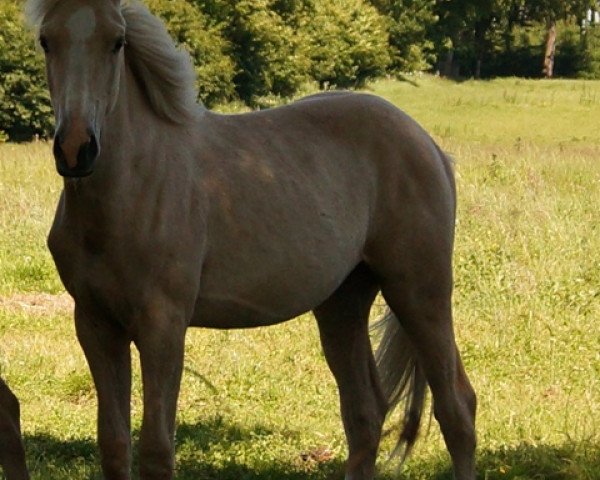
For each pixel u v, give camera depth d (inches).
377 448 366.0
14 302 655.1
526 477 378.6
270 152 325.1
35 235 802.2
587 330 574.6
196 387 490.0
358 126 347.9
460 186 961.5
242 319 319.3
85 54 264.4
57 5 269.9
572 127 2591.0
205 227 302.0
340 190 336.5
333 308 363.6
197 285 299.3
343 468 388.2
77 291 294.2
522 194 919.7
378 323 372.5
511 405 458.0
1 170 1146.0
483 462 394.0
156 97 296.7
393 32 3543.3
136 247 285.7
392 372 368.2
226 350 547.2
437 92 3250.5
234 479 384.8
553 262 696.4
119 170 282.5
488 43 4084.6
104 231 283.3
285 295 323.0
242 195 311.6
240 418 449.7
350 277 361.4
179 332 293.1
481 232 774.5
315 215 326.6
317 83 3085.6
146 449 287.3
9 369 511.5
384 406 367.9
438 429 438.6
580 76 4114.2
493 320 589.6
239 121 329.1
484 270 673.0
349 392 364.8
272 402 475.8
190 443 416.5
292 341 565.6
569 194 971.9
